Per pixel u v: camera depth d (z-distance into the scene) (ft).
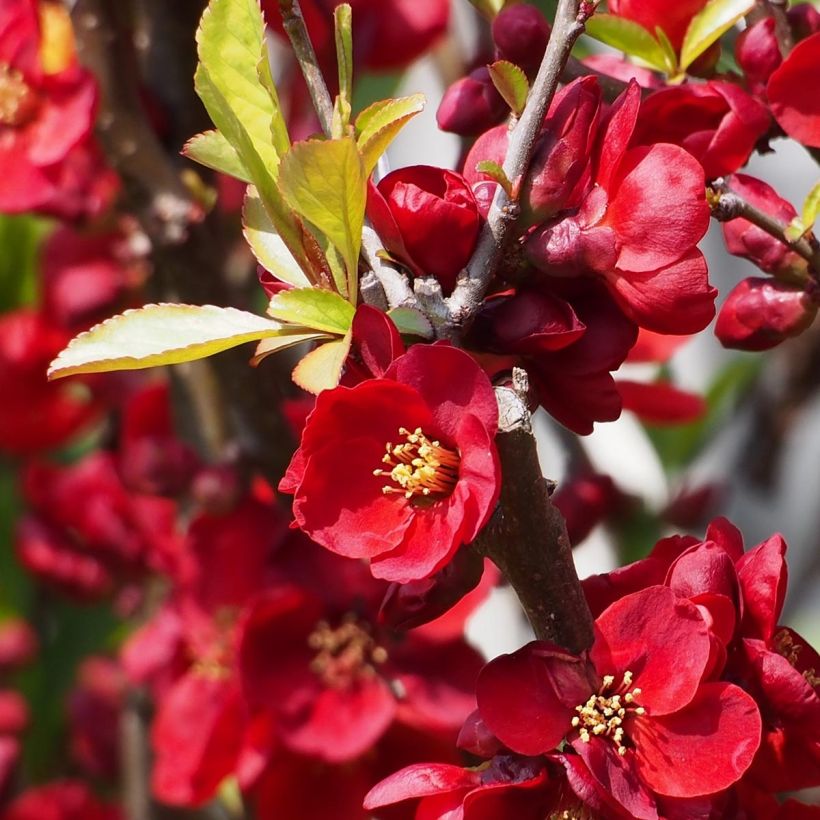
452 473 1.50
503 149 1.62
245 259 2.12
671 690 1.52
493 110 1.73
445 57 2.30
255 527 2.17
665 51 1.79
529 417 1.50
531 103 1.54
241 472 2.14
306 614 2.12
